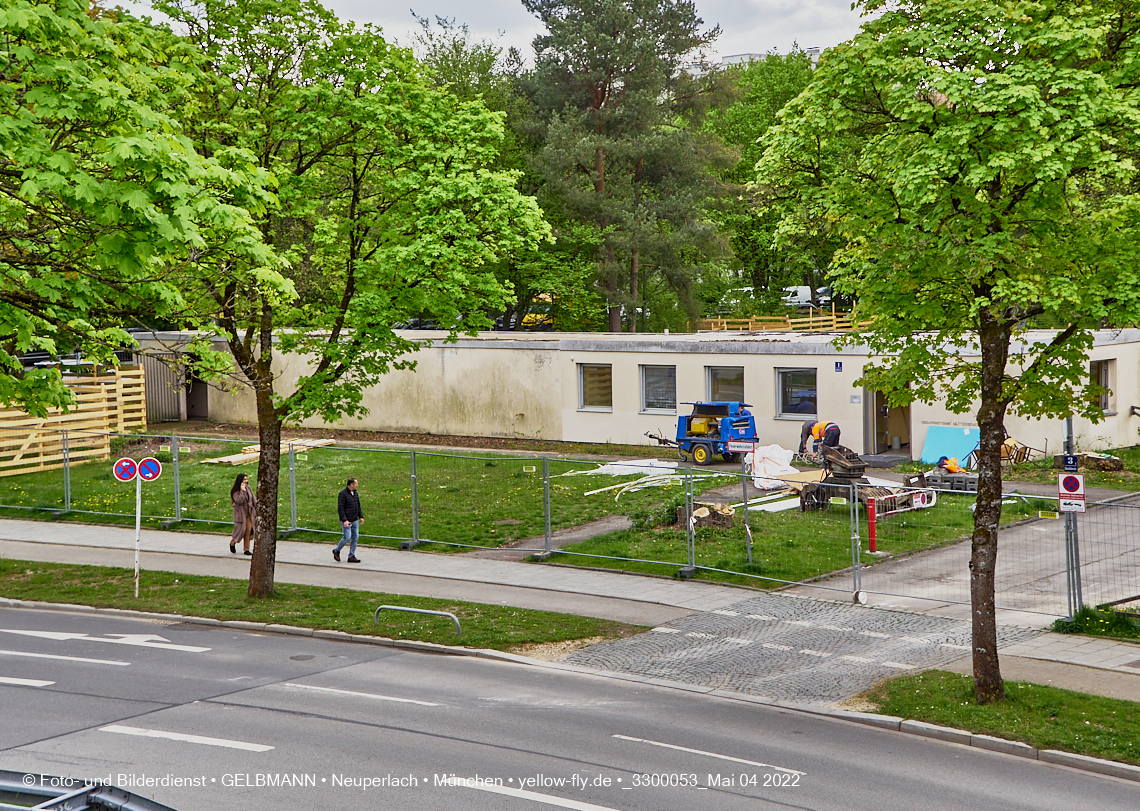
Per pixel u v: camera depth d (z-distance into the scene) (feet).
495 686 44.57
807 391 108.37
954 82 36.11
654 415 118.01
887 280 39.75
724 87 171.53
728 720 40.06
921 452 102.06
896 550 67.67
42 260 33.65
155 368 154.40
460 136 59.82
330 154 59.88
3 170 32.78
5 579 65.98
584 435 123.85
